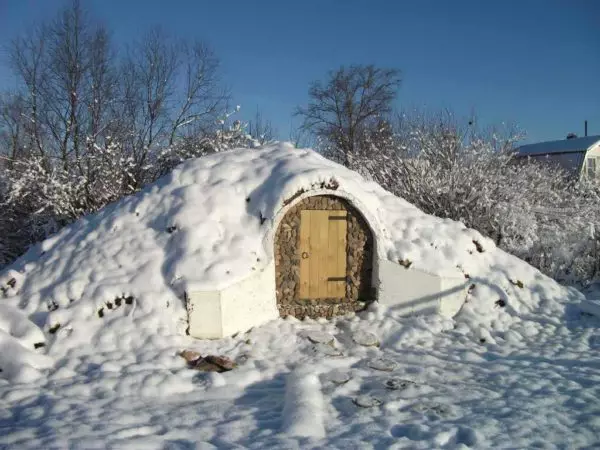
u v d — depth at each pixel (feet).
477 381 20.70
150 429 15.40
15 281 26.86
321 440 14.96
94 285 24.81
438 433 15.39
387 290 28.76
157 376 19.31
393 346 25.04
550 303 30.94
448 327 27.50
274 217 27.09
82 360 20.85
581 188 47.96
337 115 106.52
